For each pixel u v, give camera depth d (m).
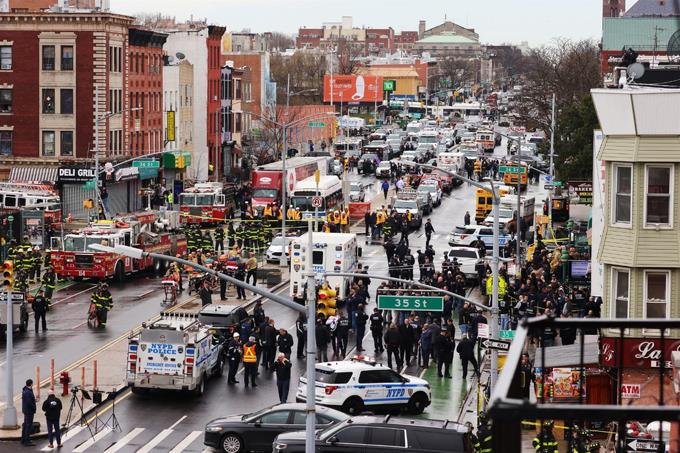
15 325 61.25
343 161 161.25
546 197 127.81
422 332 57.59
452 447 39.00
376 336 59.91
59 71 122.88
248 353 52.41
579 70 171.75
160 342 49.88
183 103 148.25
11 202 96.38
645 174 44.34
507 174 129.00
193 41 153.50
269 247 91.06
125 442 44.03
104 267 79.25
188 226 100.06
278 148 170.88
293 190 108.06
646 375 40.44
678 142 44.06
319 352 57.38
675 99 43.69
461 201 131.75
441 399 51.34
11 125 123.62
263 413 42.59
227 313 57.16
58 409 43.12
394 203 110.44
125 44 127.75
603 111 45.16
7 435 44.50
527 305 58.84
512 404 10.31
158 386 50.09
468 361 56.50
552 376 40.53
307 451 34.50
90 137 122.94
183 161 137.25
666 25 141.25
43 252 89.06
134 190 127.69
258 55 192.12
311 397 34.47
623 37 141.00
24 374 54.00
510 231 98.19
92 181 105.62
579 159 109.75
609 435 34.47
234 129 168.38
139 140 132.75
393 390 48.41
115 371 54.66
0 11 125.44
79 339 61.69
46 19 122.19
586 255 72.50
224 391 52.16
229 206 115.25
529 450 37.94
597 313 52.56
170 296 73.62
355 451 39.12
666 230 44.53
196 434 45.19
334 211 104.62
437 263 88.94
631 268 44.72
